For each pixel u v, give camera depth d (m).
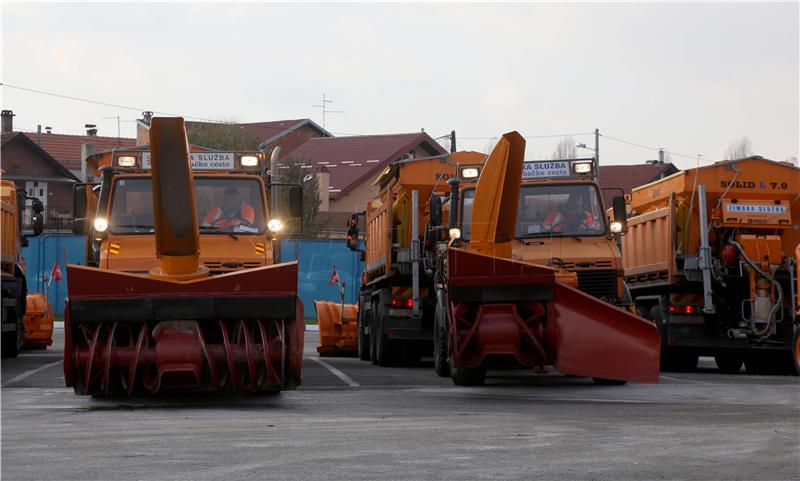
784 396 16.28
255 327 14.39
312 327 48.16
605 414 12.95
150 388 14.08
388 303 24.02
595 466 8.64
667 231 24.97
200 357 13.96
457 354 16.50
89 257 18.91
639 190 26.84
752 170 24.78
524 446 9.81
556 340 15.94
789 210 24.78
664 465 8.72
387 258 23.97
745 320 24.08
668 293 25.16
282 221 18.64
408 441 10.14
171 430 11.02
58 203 83.75
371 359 25.98
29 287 49.88
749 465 8.75
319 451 9.44
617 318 15.79
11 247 25.89
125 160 18.25
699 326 24.62
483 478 8.06
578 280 19.42
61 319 49.78
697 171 24.62
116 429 11.13
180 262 14.87
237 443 9.95
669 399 15.59
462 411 13.34
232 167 18.59
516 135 17.11
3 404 14.32
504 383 18.97
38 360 25.34
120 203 18.03
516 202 17.36
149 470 8.37
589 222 20.09
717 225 24.72
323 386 17.95
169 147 14.48
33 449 9.53
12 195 26.09
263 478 8.02
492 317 16.27
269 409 13.62
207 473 8.23
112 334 14.06
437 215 20.16
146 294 13.95
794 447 9.82
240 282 14.07
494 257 16.22
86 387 14.01
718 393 16.83
